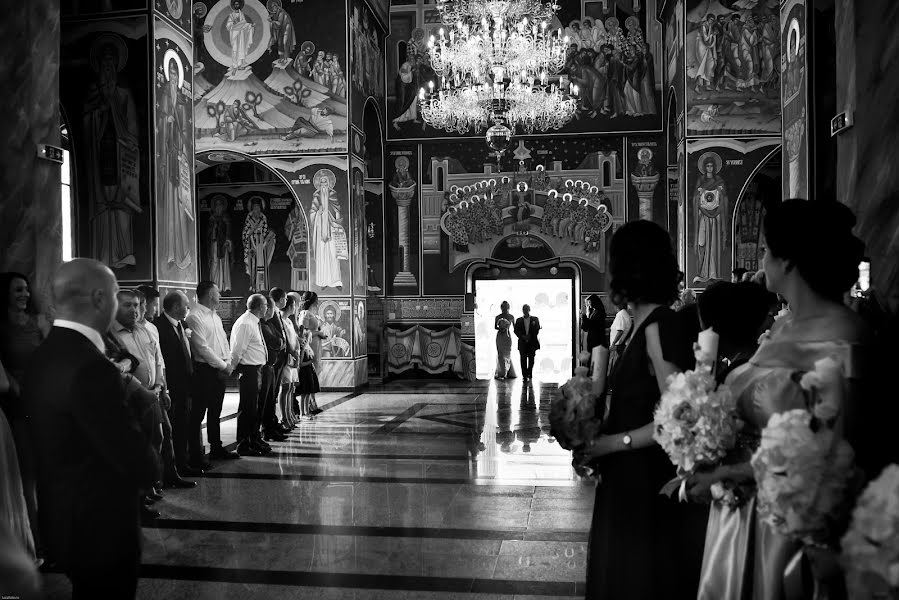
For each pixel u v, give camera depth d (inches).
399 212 780.0
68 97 424.5
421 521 254.4
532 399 601.6
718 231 576.1
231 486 306.8
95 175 421.1
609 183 758.5
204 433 449.7
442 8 565.3
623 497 110.0
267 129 644.1
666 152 748.6
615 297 113.3
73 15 423.5
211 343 347.6
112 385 111.4
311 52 639.8
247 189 820.0
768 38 569.3
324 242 644.1
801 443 71.4
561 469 338.3
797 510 70.8
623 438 108.4
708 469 92.5
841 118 175.5
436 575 199.8
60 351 111.4
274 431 416.5
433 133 772.0
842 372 78.7
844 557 66.4
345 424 474.6
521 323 706.8
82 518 110.3
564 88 743.1
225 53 647.1
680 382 91.0
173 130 436.5
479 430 450.0
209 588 191.6
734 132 573.3
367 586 191.9
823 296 89.4
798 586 85.4
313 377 513.0
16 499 138.9
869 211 158.9
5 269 263.3
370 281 775.1
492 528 245.3
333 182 639.8
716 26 573.9
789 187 389.4
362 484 310.2
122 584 114.3
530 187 768.3
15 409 194.9
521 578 196.7
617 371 114.0
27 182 268.5
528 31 554.6
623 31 748.0
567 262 767.1
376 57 738.2
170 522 254.1
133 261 416.5
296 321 517.0
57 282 114.3
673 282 111.8
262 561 213.0
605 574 110.2
